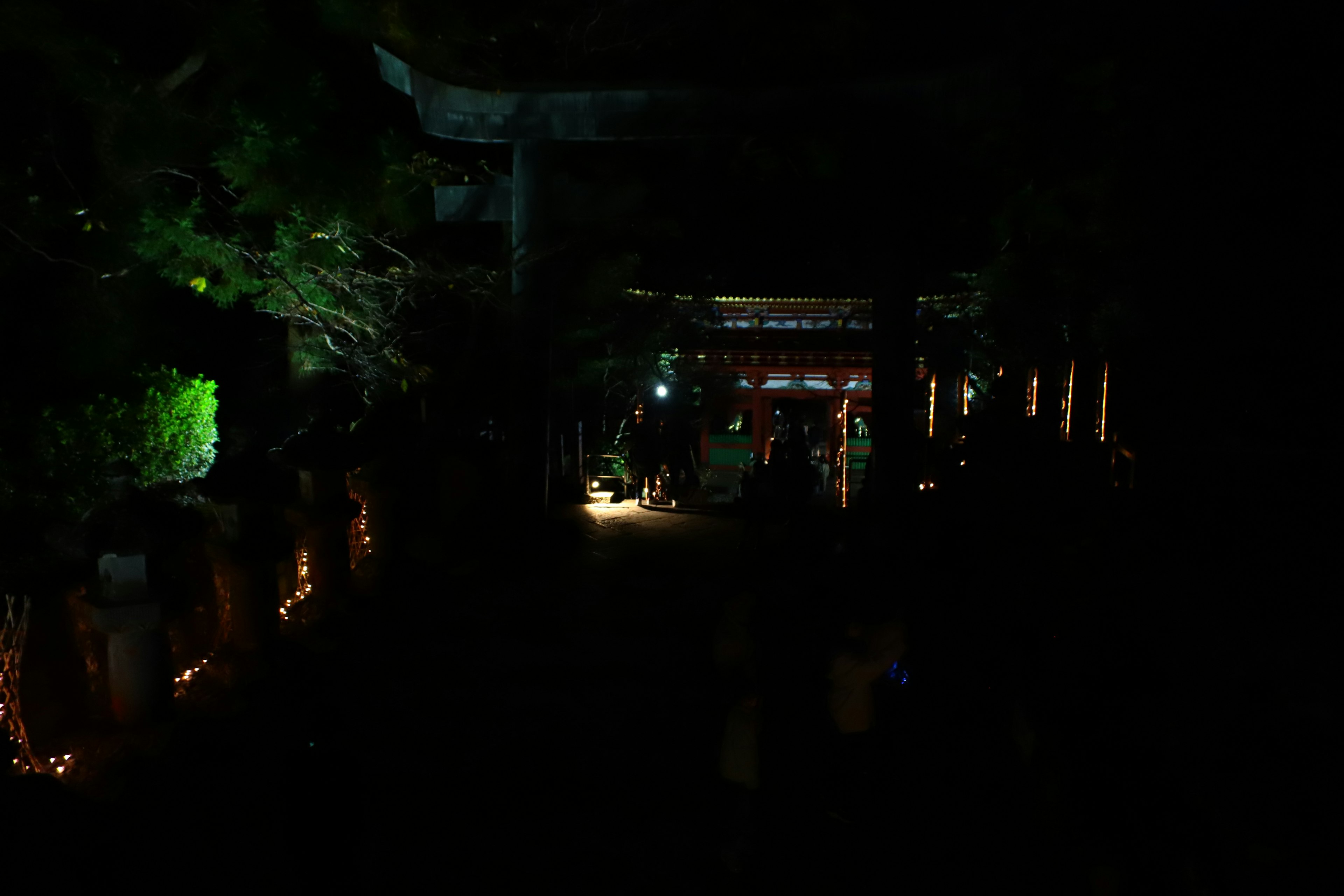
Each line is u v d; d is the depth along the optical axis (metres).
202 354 16.27
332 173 11.02
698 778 5.69
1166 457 6.41
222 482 6.55
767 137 13.99
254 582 6.74
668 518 15.35
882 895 4.51
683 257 17.98
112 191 10.81
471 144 15.42
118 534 5.36
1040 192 10.56
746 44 11.16
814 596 9.65
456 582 10.02
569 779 5.64
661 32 12.03
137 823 4.71
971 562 7.50
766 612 9.05
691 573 10.83
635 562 11.48
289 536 6.90
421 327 15.44
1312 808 3.55
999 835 4.81
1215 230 7.16
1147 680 4.55
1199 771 3.89
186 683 6.35
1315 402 6.09
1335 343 6.20
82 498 8.36
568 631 8.38
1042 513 7.14
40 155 10.05
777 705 6.88
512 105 11.20
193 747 5.40
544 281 11.78
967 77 10.03
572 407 18.69
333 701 4.18
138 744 5.38
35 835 3.26
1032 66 9.49
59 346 10.52
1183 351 7.21
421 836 4.97
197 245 10.27
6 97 10.41
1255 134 6.93
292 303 11.39
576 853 4.87
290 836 3.98
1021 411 9.25
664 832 5.09
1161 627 4.76
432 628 8.34
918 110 10.51
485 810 5.27
